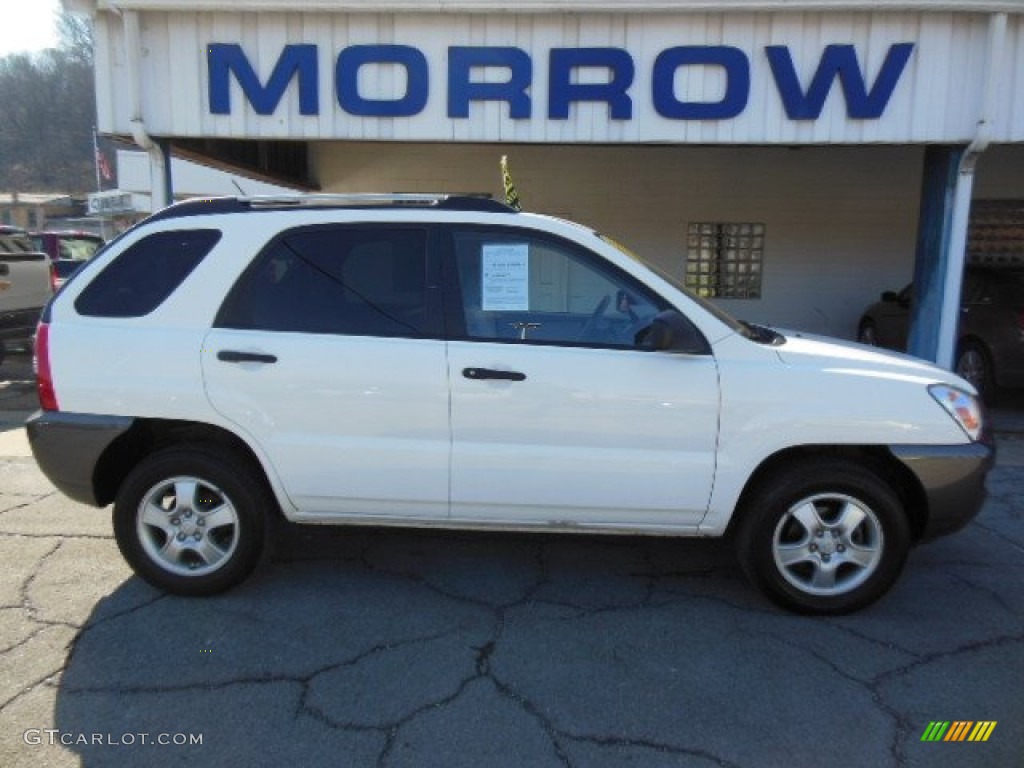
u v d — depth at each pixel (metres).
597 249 3.57
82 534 4.52
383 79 6.74
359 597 3.75
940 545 4.52
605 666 3.17
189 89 6.80
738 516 3.68
